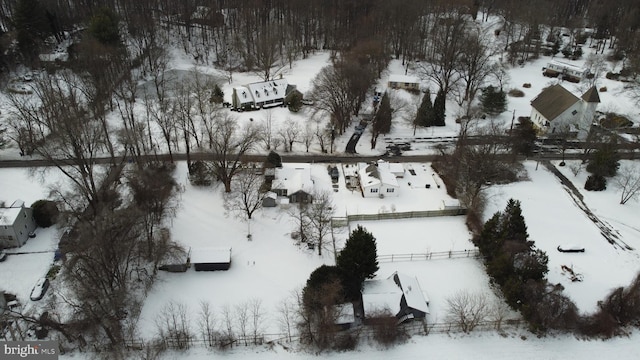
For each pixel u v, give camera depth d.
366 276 63.78
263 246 73.31
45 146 86.69
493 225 68.94
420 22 146.62
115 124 102.50
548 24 157.00
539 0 160.75
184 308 63.03
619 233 77.06
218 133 92.12
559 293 63.12
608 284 67.56
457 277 68.69
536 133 98.12
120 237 63.28
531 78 134.88
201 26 155.62
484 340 60.53
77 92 112.62
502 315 62.56
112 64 119.81
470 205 79.06
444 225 78.50
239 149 95.94
